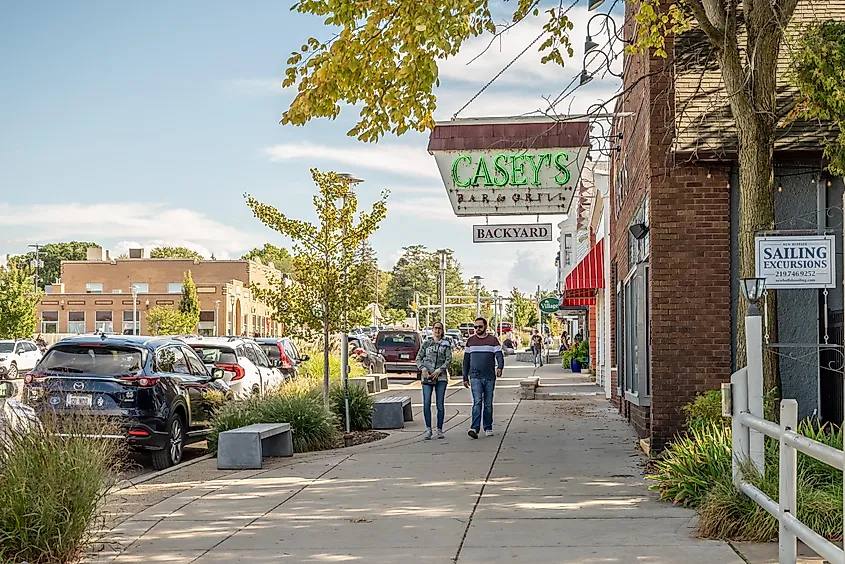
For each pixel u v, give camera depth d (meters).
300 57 10.23
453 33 9.95
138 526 8.97
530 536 8.30
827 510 7.66
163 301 81.75
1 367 34.81
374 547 8.02
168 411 13.28
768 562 7.24
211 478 11.99
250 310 88.81
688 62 12.91
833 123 11.23
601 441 15.02
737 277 13.00
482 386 15.87
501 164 15.05
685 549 7.69
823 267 9.71
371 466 12.71
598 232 30.36
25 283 55.00
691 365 13.04
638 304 14.98
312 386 19.19
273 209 17.09
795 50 11.49
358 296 17.14
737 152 12.72
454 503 9.91
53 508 7.46
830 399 12.72
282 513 9.55
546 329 72.75
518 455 13.48
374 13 9.85
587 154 14.92
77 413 9.28
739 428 8.27
